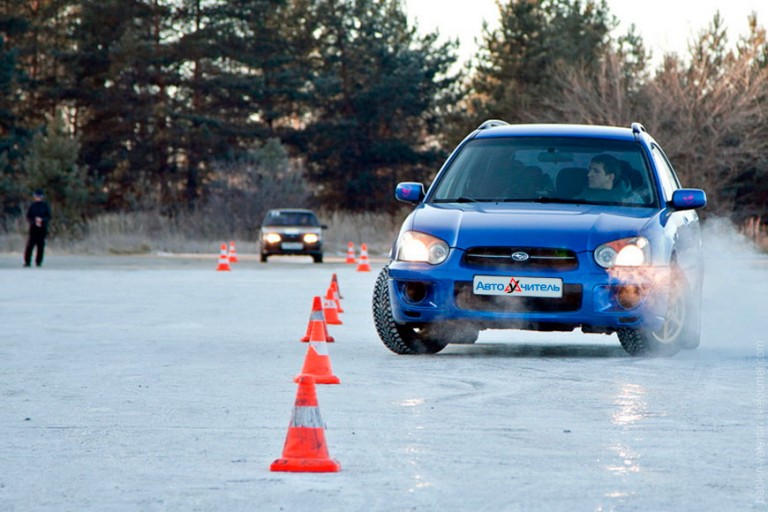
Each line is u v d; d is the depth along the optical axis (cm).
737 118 17812
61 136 19638
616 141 4212
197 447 2373
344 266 12575
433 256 3794
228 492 1975
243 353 4106
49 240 16925
